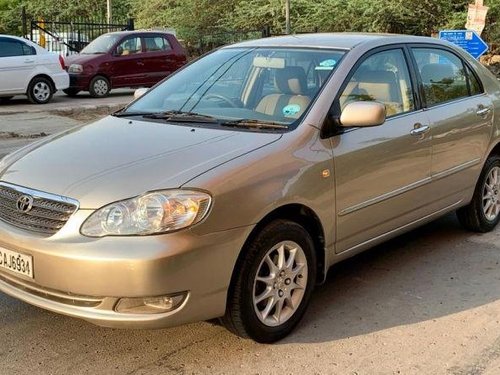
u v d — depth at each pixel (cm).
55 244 328
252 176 352
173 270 320
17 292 352
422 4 2525
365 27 2611
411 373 349
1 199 367
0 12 3853
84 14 3988
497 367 356
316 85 427
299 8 2855
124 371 348
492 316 419
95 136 409
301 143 387
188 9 3238
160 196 327
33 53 1534
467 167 531
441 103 508
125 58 1745
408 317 416
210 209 332
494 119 559
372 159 425
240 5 3112
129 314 325
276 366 354
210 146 373
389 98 462
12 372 345
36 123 1255
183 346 375
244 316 357
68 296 331
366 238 439
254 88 451
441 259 519
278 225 366
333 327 401
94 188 336
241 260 352
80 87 1692
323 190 390
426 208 493
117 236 321
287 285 382
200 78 485
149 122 430
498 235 580
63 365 353
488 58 2494
